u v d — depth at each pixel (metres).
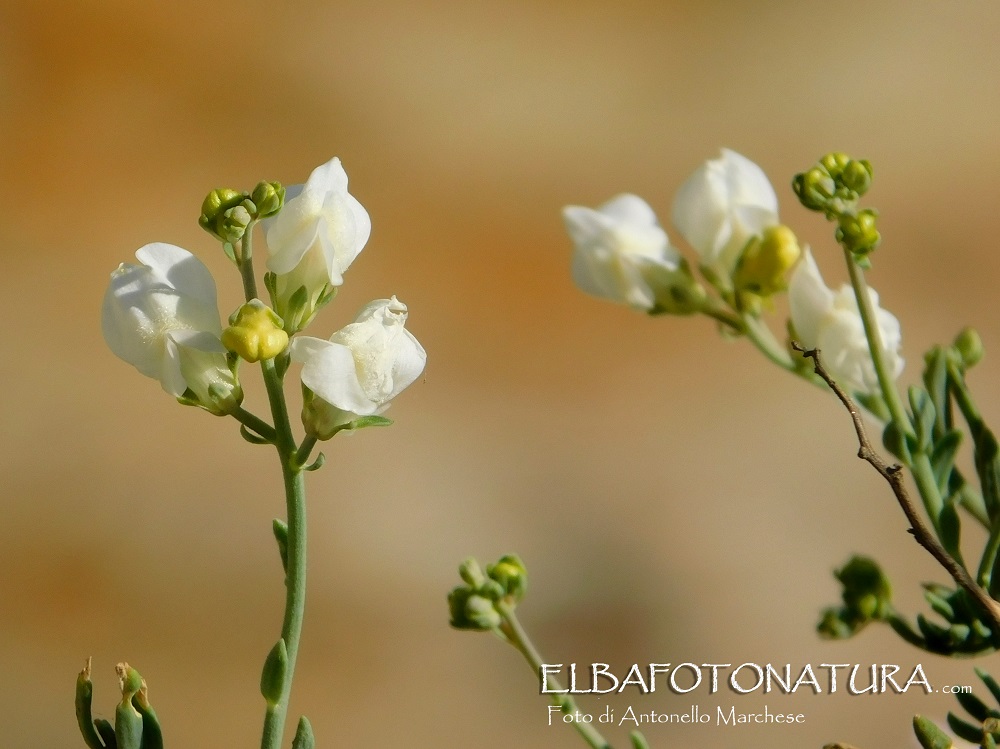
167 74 0.88
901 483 0.28
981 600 0.28
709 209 0.30
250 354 0.28
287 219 0.28
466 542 0.72
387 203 0.88
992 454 0.29
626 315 0.84
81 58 0.86
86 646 0.68
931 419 0.29
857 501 0.72
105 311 0.28
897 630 0.30
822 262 0.83
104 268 0.81
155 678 0.67
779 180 0.89
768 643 0.67
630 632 0.68
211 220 0.28
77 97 0.86
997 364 0.77
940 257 0.84
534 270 0.87
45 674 0.67
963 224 0.85
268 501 0.74
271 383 0.28
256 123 0.89
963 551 0.47
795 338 0.30
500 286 0.85
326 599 0.70
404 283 0.84
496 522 0.73
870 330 0.29
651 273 0.30
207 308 0.28
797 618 0.68
